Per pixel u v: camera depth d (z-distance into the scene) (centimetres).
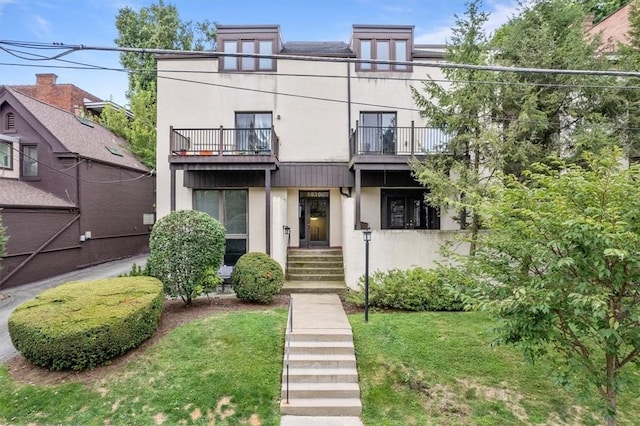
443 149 932
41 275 1136
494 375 527
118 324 534
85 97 2259
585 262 331
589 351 388
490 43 843
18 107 1282
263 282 777
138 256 1670
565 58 801
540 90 798
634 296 338
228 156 1015
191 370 527
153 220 1859
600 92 813
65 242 1239
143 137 1928
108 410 461
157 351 566
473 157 868
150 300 595
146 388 495
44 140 1284
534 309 340
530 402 482
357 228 1015
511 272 412
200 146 1129
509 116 830
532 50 818
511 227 396
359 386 515
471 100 801
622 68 822
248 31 1165
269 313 704
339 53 1165
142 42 2445
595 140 762
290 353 569
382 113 1174
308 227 1207
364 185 1149
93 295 594
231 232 1148
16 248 1060
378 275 829
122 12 2461
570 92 827
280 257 965
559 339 376
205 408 466
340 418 470
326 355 565
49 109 1458
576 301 313
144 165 1825
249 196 1145
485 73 797
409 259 916
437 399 490
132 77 2442
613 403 366
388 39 1177
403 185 1147
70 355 510
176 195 1136
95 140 1562
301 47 1270
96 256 1398
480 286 430
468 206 566
